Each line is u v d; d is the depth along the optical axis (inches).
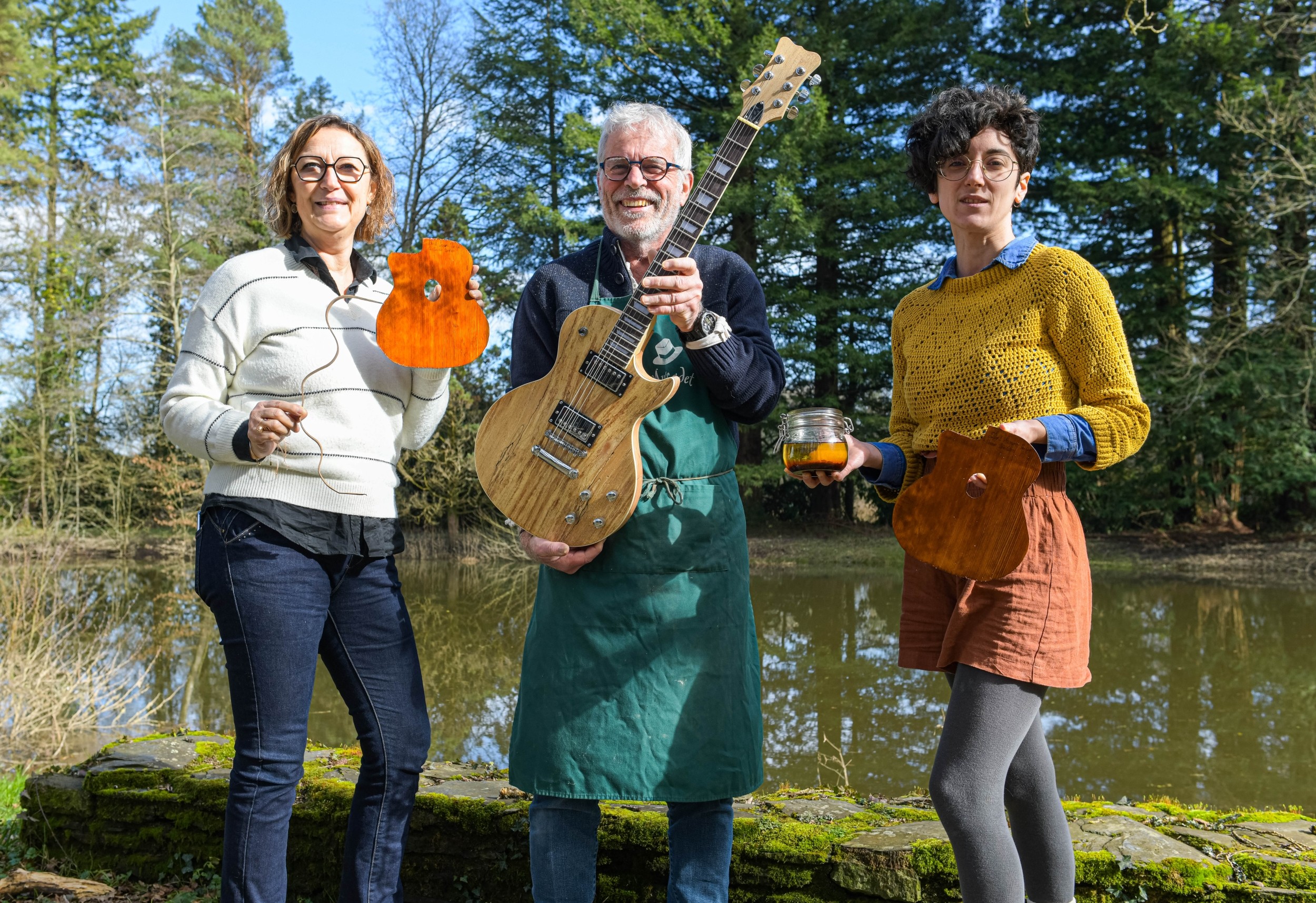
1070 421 75.4
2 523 443.2
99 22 1087.0
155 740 135.0
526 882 104.0
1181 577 577.9
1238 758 222.7
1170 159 714.8
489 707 283.3
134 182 800.3
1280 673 318.3
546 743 86.7
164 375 791.1
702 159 754.2
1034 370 79.6
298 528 86.5
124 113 804.0
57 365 765.9
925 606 84.1
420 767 94.3
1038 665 75.5
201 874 112.7
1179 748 231.8
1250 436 676.7
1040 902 82.0
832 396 837.2
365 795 92.7
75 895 110.0
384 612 92.7
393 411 94.8
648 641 86.6
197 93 948.0
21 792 167.3
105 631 366.0
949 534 78.0
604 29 773.9
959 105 82.0
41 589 266.8
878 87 836.6
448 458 747.4
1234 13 650.2
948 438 77.7
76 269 816.3
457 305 90.4
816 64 86.4
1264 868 87.9
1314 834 97.7
